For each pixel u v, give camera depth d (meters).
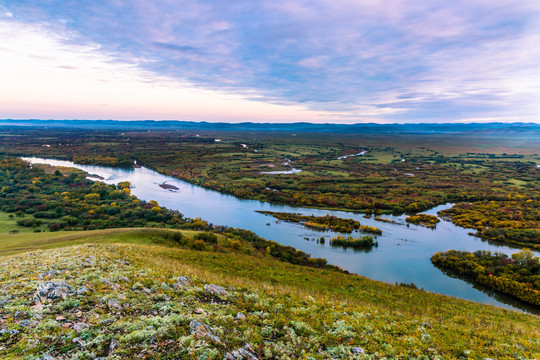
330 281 40.28
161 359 12.79
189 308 18.34
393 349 16.31
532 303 55.62
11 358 12.05
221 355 13.68
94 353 12.75
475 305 35.72
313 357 14.72
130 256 33.41
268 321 18.16
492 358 16.48
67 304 16.92
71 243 51.12
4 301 16.80
